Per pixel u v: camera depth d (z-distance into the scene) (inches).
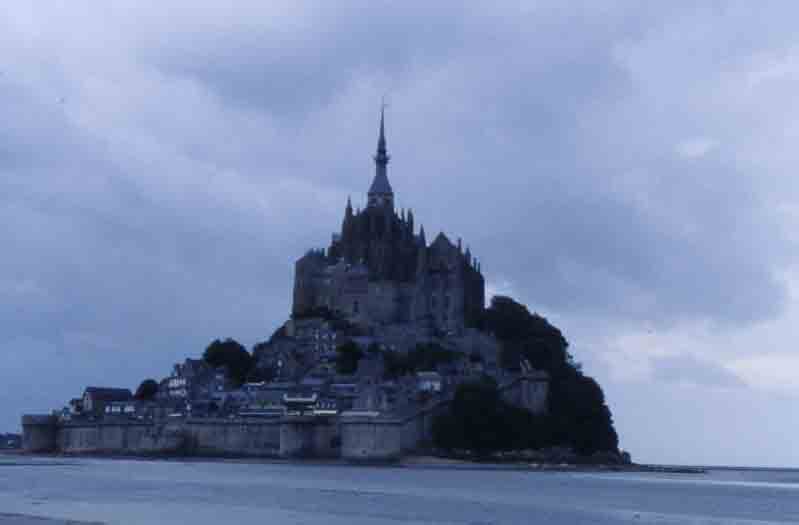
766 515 7603.4
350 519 6471.5
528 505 7716.5
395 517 6658.5
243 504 7332.7
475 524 6348.4
